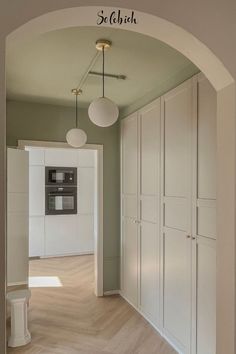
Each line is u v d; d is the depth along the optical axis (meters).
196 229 2.32
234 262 1.45
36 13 1.19
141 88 3.09
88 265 5.43
